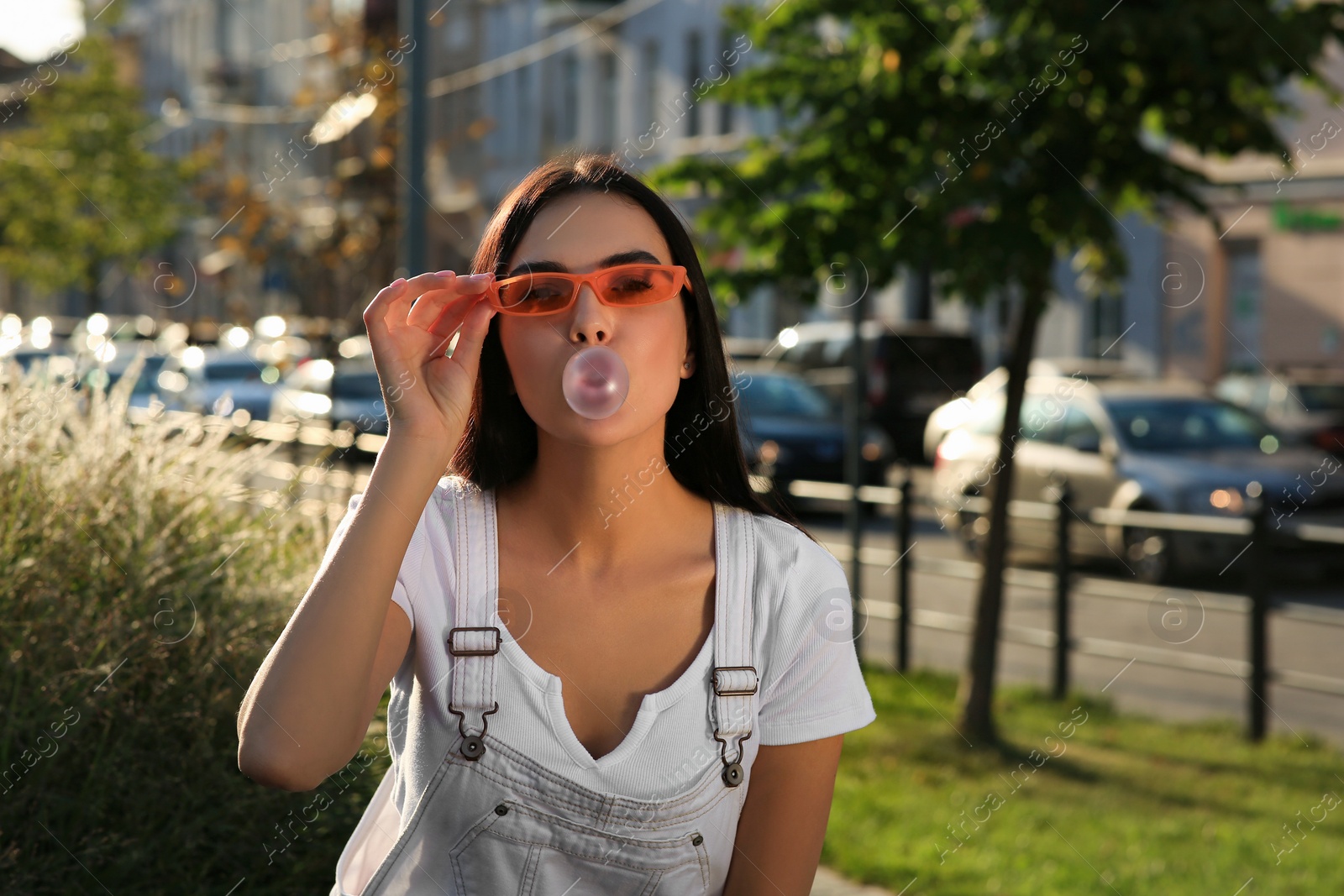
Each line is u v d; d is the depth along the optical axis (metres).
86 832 2.77
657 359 1.56
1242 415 11.69
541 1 27.39
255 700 1.40
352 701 1.42
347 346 8.37
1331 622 6.14
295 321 9.26
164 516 3.23
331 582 1.44
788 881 1.62
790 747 1.61
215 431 3.76
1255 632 6.30
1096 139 5.77
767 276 6.04
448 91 29.17
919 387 19.97
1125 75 5.68
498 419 1.67
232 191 10.87
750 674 1.56
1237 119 5.79
